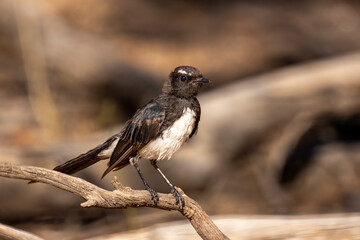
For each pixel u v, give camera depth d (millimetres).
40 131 14984
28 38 18062
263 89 13953
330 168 14422
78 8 28156
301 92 13938
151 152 7344
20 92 17500
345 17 30953
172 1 32156
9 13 18469
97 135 13688
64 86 17781
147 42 26328
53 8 27688
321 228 7203
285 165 14422
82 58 17719
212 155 13219
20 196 11094
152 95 17719
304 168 14531
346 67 14297
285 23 29328
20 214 11266
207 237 5883
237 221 8367
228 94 14016
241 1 33469
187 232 7844
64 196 11336
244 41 26750
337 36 26734
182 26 29172
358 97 13984
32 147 12734
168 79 7609
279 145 13922
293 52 24812
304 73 14375
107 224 11484
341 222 7555
